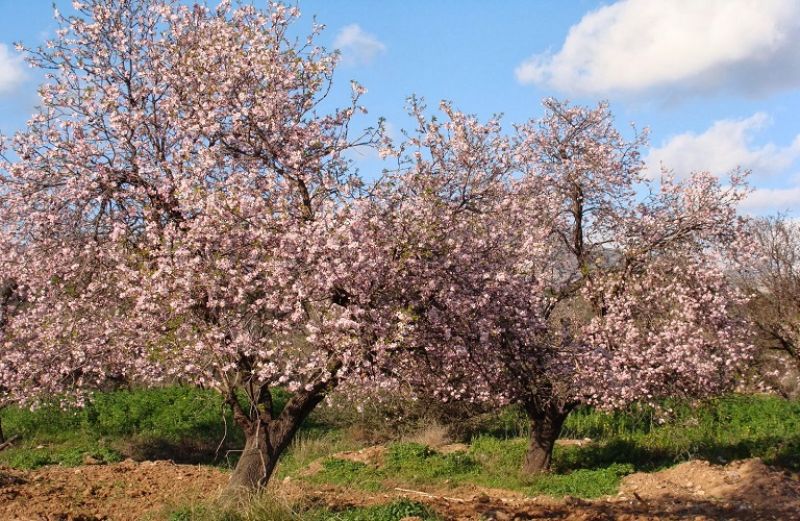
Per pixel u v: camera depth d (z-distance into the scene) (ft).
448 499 41.81
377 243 29.84
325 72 33.86
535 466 50.96
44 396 36.63
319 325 29.07
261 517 29.25
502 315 34.55
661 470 49.80
